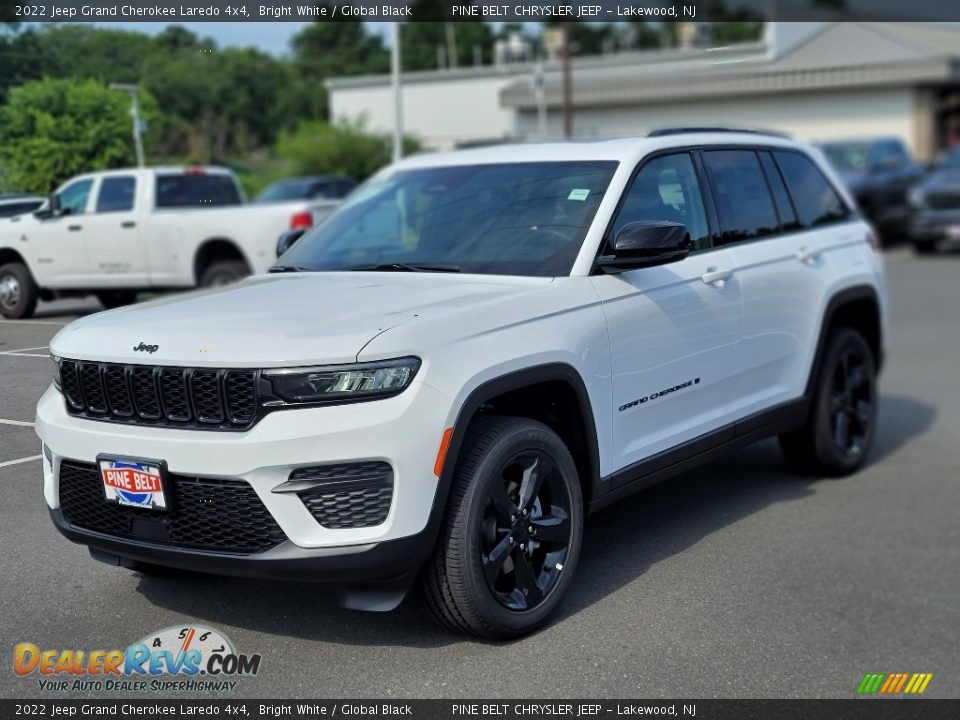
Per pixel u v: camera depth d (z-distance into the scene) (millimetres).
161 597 3771
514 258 4105
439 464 3230
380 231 4570
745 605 4031
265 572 3133
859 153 19859
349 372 3129
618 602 3980
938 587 4367
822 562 4523
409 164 5020
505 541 3512
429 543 3236
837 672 3613
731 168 5102
